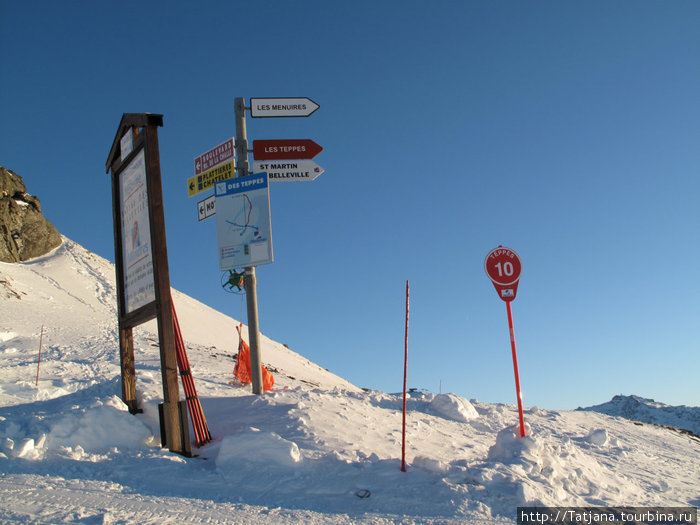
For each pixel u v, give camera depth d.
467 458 8.23
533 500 5.99
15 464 6.68
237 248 10.60
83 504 5.30
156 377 11.20
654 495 7.39
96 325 31.61
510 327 7.87
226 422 8.79
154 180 8.35
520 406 7.56
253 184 10.53
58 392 12.98
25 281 41.34
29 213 54.28
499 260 8.06
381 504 5.86
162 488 6.18
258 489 6.28
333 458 7.04
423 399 12.54
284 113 11.19
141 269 8.73
